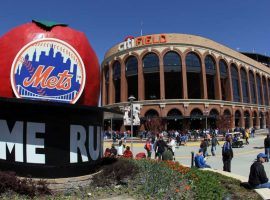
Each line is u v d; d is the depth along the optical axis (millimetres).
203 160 17016
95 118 11391
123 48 69688
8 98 9547
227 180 12695
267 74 97188
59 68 10328
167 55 65875
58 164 10180
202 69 67250
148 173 11930
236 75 78812
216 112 68312
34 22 10664
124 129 66562
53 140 10172
